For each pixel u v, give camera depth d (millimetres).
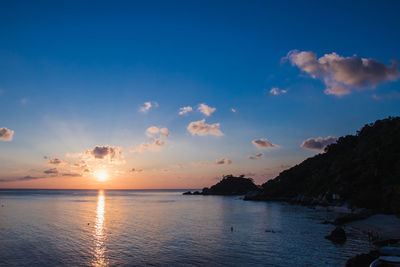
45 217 83438
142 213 99438
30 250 41438
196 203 166500
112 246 44312
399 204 69625
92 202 166250
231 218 83562
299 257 37031
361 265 29281
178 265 34344
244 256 37938
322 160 198375
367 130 187125
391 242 42438
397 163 101438
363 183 108125
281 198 188875
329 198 121625
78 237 51719
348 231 56656
